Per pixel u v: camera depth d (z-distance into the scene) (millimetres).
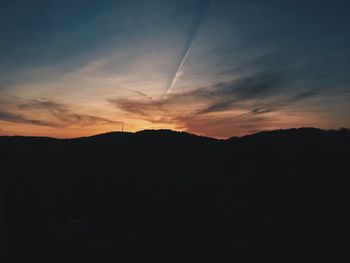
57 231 20359
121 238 19672
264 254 16812
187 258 16438
